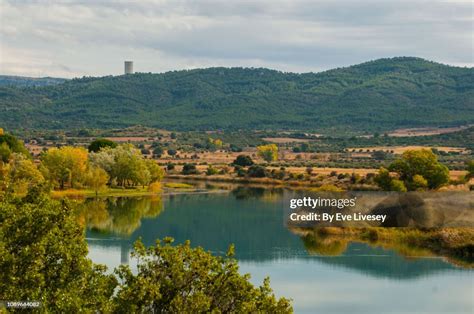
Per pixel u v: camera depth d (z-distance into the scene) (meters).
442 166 131.50
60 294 32.53
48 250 34.34
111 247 85.62
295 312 59.06
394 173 138.25
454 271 76.75
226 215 120.62
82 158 149.25
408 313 59.59
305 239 95.94
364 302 63.16
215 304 37.66
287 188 177.88
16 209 35.38
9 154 138.00
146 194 155.38
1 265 32.31
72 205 37.50
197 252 38.81
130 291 35.28
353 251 88.06
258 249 88.88
